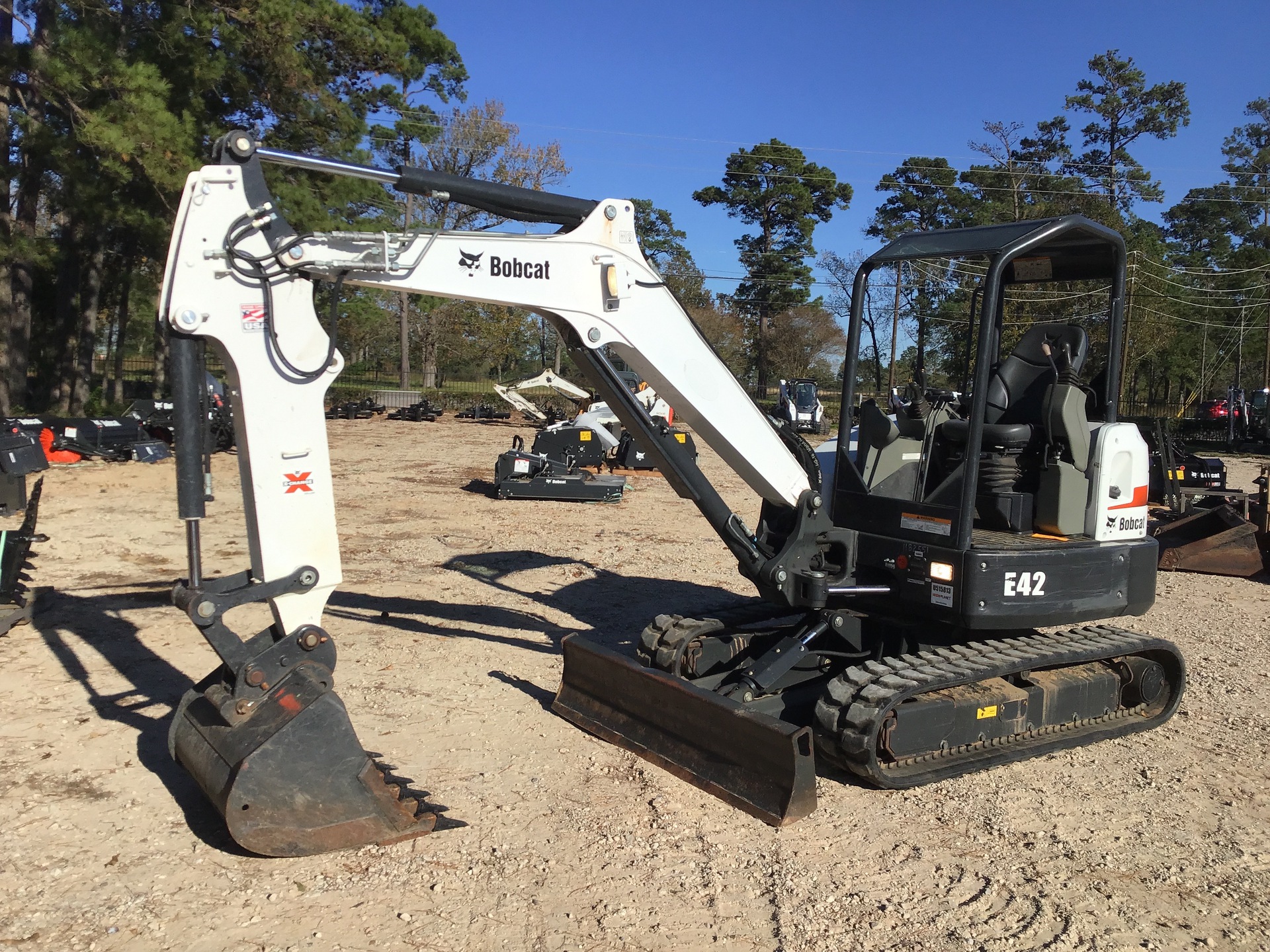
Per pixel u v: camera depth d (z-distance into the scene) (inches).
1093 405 232.8
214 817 172.1
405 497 575.8
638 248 193.2
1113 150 2139.5
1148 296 1649.9
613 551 433.7
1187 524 454.0
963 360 275.4
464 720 223.9
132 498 519.2
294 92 783.1
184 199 150.3
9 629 279.9
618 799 185.8
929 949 139.3
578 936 139.6
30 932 136.3
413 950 134.8
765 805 179.5
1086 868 164.9
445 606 328.8
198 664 255.6
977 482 199.5
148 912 141.7
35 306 1179.3
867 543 216.5
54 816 170.9
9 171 716.0
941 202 1635.1
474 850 164.1
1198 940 143.7
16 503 466.9
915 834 176.2
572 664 227.0
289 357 159.9
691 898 151.4
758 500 597.9
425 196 175.6
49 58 665.6
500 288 179.0
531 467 582.6
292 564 162.4
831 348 2111.2
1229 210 2481.5
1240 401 1186.6
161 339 1220.5
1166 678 239.1
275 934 137.3
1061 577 204.7
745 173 2068.2
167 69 728.3
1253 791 199.0
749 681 209.3
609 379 194.5
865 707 187.6
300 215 749.3
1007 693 209.6
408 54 921.5
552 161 1852.9
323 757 159.8
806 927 143.9
